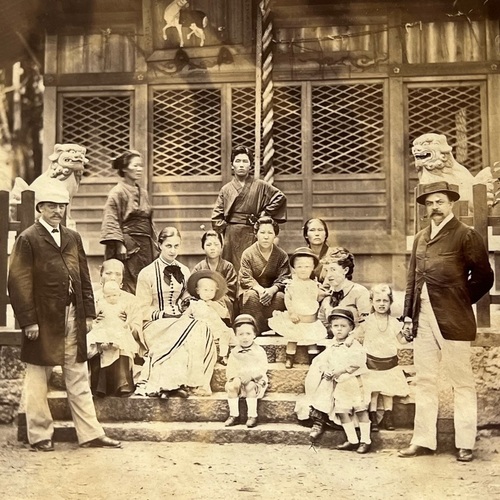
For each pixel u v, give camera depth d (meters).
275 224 6.13
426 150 6.57
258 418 5.19
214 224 6.38
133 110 7.95
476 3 7.62
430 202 4.97
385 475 4.45
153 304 5.67
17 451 4.93
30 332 4.94
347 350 4.95
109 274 5.55
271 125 7.53
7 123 9.07
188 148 7.91
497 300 5.44
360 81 7.82
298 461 4.67
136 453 4.84
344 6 7.79
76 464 4.65
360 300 5.40
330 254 5.65
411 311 4.97
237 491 4.19
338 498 4.10
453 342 4.82
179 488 4.19
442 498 4.09
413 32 7.77
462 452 4.76
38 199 5.13
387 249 7.65
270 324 5.50
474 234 4.89
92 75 7.98
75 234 5.21
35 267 5.02
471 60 7.70
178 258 7.84
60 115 8.02
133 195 6.38
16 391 5.62
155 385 5.26
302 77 7.86
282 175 7.86
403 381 5.02
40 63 8.30
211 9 7.85
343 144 7.85
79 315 5.07
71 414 5.22
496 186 6.32
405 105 7.77
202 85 7.89
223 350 5.50
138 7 7.96
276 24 7.85
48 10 7.94
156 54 7.92
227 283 5.95
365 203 7.76
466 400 4.81
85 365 5.09
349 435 4.88
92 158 7.99
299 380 5.38
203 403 5.23
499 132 7.63
